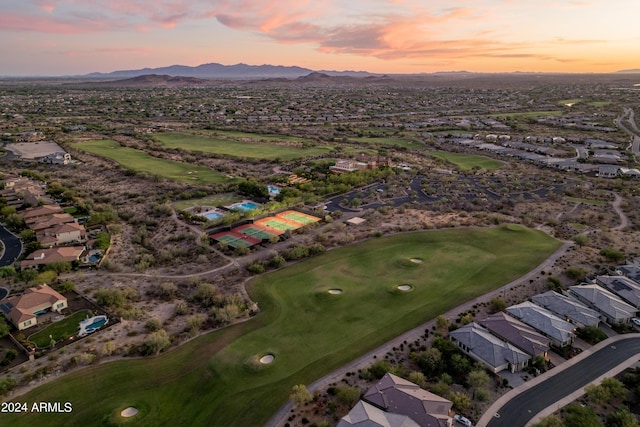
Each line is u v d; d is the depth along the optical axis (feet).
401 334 273.75
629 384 226.17
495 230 449.48
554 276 341.21
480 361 242.58
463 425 201.46
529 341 250.78
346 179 655.76
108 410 212.64
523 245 409.08
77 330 284.00
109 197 604.08
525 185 645.51
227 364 246.47
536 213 522.47
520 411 209.15
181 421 206.49
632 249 395.34
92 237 458.50
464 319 281.13
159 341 257.96
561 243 412.57
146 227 497.05
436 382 230.89
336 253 403.13
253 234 458.91
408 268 366.43
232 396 222.07
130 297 327.47
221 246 418.10
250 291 335.88
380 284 339.77
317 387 226.79
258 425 203.41
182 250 421.59
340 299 317.83
